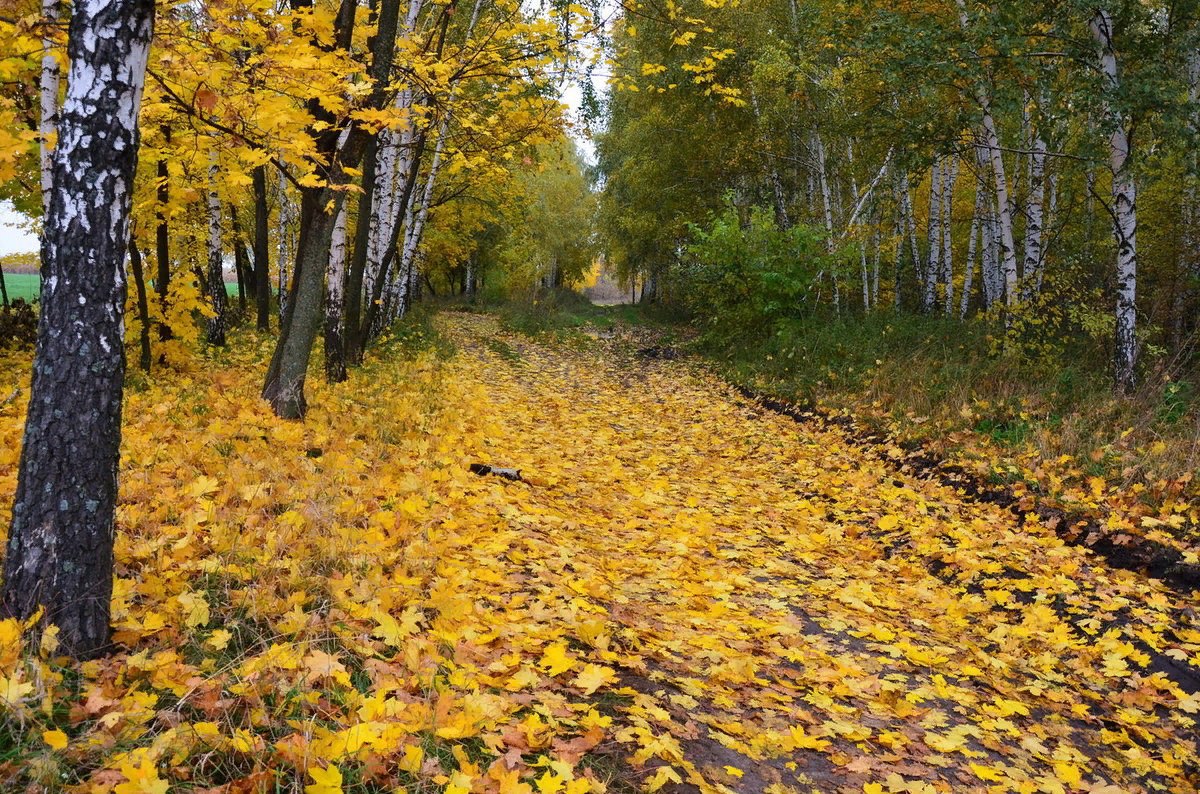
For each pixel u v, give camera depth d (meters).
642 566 5.09
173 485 4.46
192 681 2.46
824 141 19.88
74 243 2.55
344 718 2.42
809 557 5.99
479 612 3.54
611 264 42.47
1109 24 10.16
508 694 2.88
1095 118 10.14
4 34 4.43
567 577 4.41
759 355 16.20
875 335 14.03
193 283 10.05
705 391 14.77
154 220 9.13
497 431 8.70
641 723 2.80
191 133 6.00
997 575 5.59
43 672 2.34
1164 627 4.55
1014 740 3.53
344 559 3.75
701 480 8.34
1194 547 5.37
